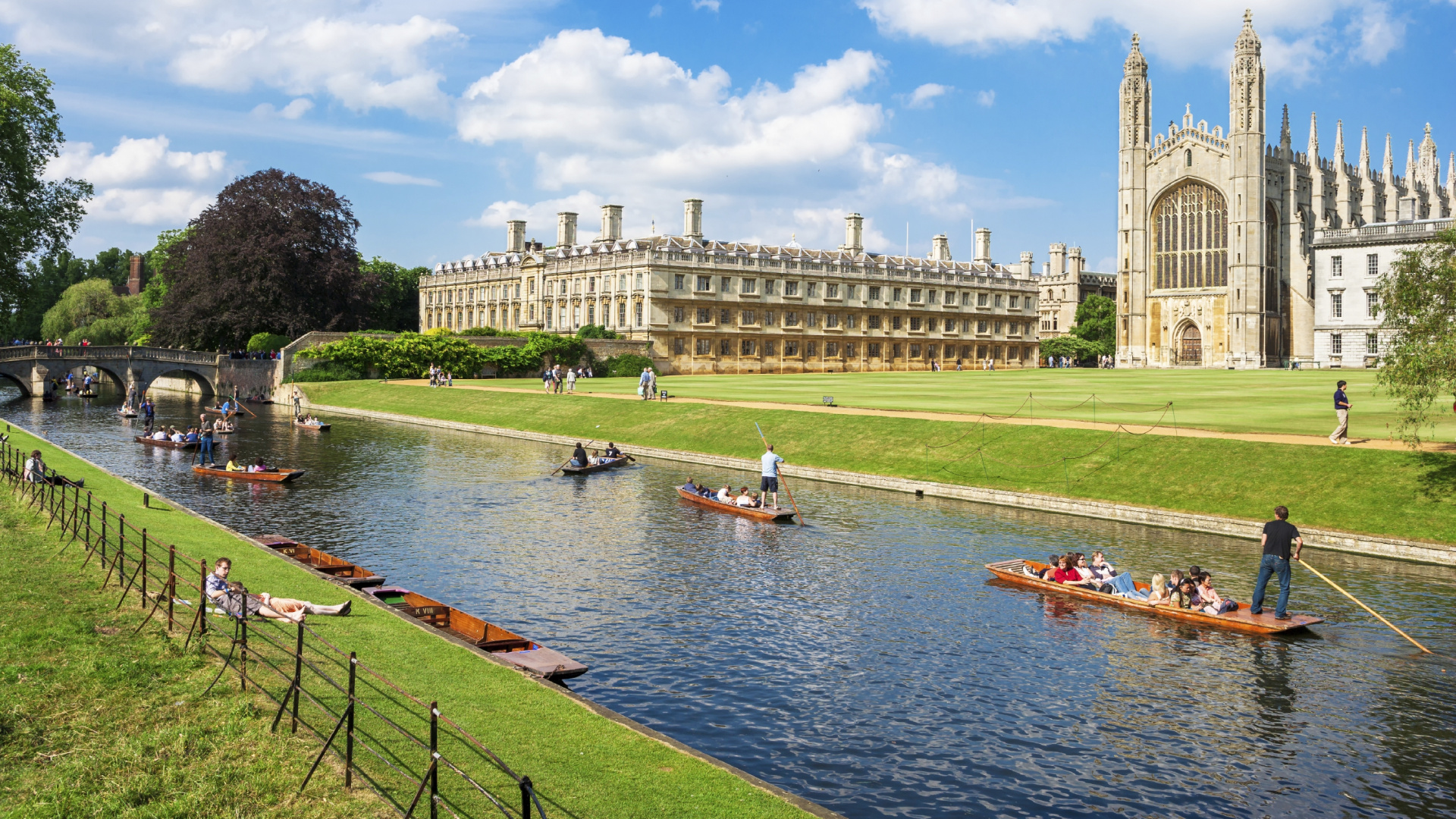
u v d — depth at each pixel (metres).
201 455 50.69
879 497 41.34
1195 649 21.83
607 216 135.00
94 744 12.84
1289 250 146.38
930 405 59.38
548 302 133.38
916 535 33.38
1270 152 144.38
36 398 90.81
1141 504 36.34
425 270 173.12
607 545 31.94
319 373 98.31
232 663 15.55
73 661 15.52
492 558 30.16
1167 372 120.12
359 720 13.88
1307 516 33.03
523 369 108.62
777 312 127.56
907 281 139.88
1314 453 36.28
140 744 12.75
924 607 24.94
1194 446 39.34
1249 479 35.97
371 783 11.66
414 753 12.96
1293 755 16.77
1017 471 41.62
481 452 56.44
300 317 104.56
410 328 168.12
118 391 106.56
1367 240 112.44
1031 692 19.45
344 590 21.84
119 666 15.28
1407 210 166.62
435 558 30.12
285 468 49.31
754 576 28.00
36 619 17.45
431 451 56.66
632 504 39.53
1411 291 32.56
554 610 24.61
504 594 26.14
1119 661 21.12
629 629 23.12
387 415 78.75
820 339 131.25
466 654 17.50
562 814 11.45
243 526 34.66
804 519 36.28
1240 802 15.19
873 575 28.12
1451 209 188.00
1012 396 67.25
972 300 148.62
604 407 65.94
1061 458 41.66
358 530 34.25
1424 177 185.50
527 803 9.84
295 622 16.27
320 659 16.42
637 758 13.19
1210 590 24.39
